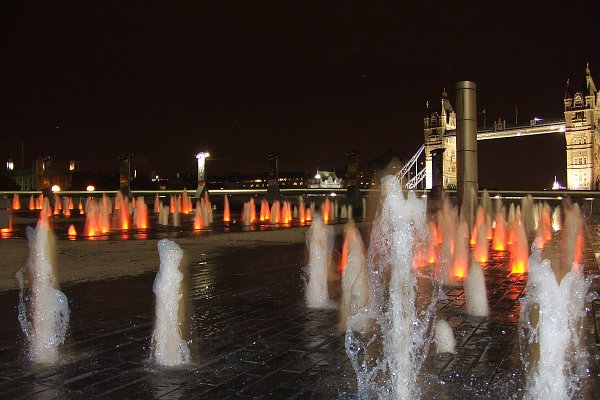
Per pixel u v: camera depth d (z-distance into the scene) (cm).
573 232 2195
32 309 794
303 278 1084
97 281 1048
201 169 5141
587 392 478
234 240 1914
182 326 705
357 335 660
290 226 2714
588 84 12850
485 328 690
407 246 631
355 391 480
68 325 707
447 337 636
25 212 4091
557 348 494
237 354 587
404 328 620
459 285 996
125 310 796
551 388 482
